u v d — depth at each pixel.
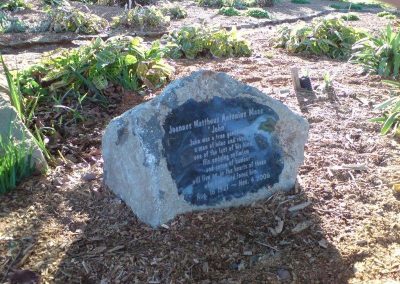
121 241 1.21
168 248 1.19
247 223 1.29
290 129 1.36
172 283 1.12
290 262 1.19
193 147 1.26
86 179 1.46
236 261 1.18
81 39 3.54
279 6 5.85
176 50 2.74
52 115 1.87
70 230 1.25
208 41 2.79
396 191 1.42
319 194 1.40
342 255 1.20
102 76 2.05
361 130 1.77
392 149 1.64
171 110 1.23
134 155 1.24
